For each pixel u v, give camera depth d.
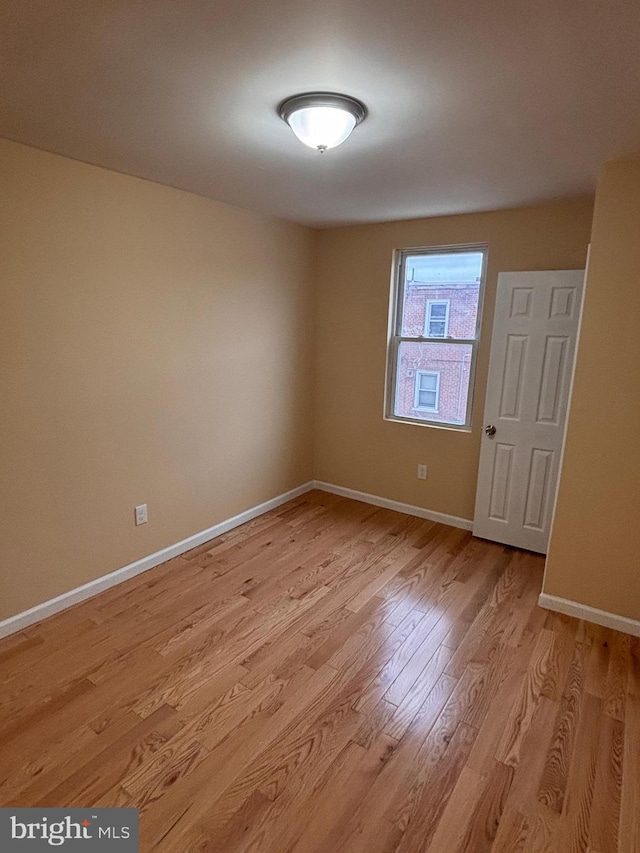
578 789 1.66
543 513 3.31
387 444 4.07
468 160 2.24
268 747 1.80
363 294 3.95
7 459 2.30
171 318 2.98
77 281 2.46
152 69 1.47
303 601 2.76
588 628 2.55
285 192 2.89
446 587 2.92
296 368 4.14
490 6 1.14
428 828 1.53
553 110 1.71
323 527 3.77
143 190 2.69
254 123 1.87
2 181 2.11
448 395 3.76
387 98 1.63
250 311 3.56
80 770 1.69
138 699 2.02
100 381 2.65
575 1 1.11
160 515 3.12
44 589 2.54
